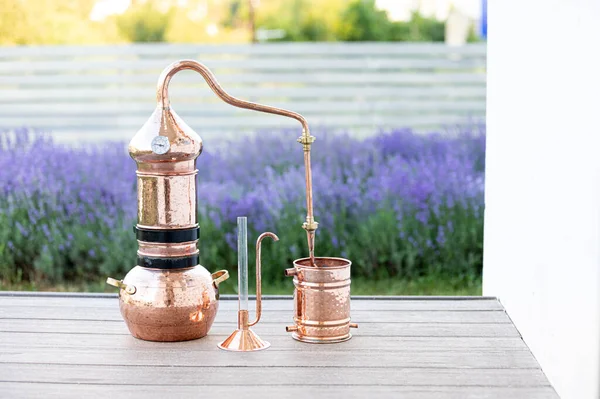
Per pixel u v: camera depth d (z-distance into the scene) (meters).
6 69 6.11
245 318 1.87
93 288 3.92
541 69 1.96
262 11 11.59
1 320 2.10
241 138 5.24
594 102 1.54
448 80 6.44
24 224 4.11
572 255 1.66
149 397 1.55
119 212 4.19
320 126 5.33
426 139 5.07
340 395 1.56
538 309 1.93
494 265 2.51
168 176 1.86
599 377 1.49
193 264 1.92
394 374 1.68
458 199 4.16
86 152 4.77
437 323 2.08
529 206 2.05
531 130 2.06
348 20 11.80
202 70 1.90
